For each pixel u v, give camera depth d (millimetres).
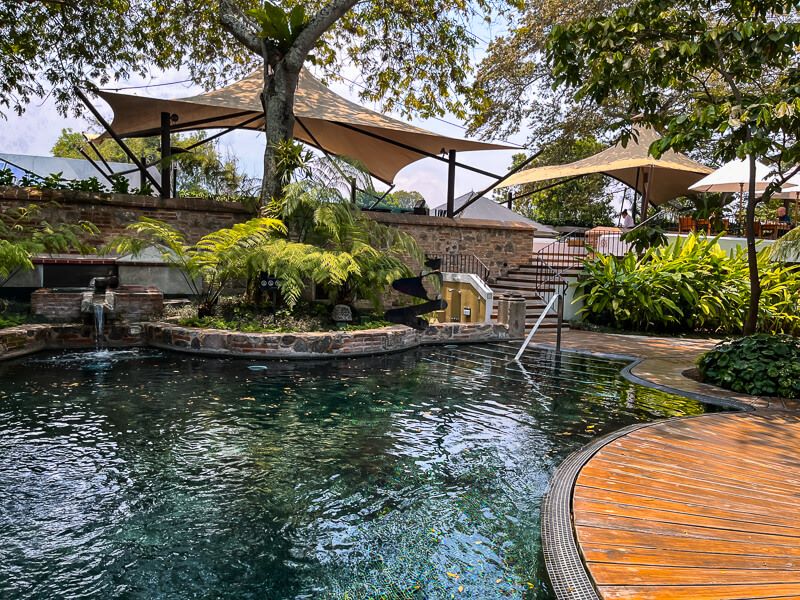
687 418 6129
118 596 2895
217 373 8023
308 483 4395
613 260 15000
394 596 2924
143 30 15211
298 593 2953
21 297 10391
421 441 5438
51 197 10984
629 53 7512
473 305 12992
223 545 3443
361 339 9961
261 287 10406
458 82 15305
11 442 5051
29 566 3150
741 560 3029
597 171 17922
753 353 7883
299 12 11609
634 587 2756
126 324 9781
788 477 4344
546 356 10445
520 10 14898
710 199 8336
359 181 12148
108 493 4121
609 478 4305
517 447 5293
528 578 3092
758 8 7531
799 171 7676
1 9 13094
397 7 14469
